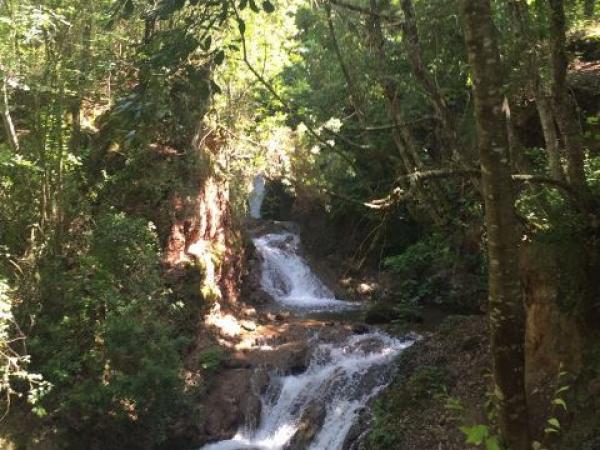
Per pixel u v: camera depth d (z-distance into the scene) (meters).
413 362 10.53
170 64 4.82
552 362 6.84
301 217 22.56
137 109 4.73
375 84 8.84
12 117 12.31
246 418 11.30
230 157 16.30
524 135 11.02
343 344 12.71
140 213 12.98
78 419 9.91
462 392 8.81
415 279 15.81
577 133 6.51
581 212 6.61
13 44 10.41
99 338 10.48
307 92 16.59
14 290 10.06
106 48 11.75
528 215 7.55
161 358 10.40
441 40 8.46
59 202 11.34
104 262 11.05
